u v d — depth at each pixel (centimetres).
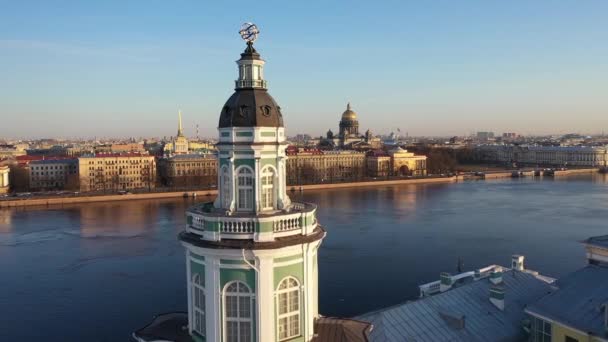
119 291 10369
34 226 17688
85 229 17050
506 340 4478
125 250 13875
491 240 14762
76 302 9738
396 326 4306
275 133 3441
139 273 11644
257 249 3100
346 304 9519
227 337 3238
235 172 3394
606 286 3994
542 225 17162
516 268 5847
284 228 3281
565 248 13700
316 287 3697
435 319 4516
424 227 16888
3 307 9481
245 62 3438
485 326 4572
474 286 5106
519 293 5156
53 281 11069
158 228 17188
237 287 3206
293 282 3334
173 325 3759
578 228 16562
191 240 3303
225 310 3225
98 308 9419
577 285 4147
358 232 16012
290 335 3344
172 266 12219
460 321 4441
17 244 14712
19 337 8188
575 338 3747
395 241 14650
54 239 15400
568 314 3856
